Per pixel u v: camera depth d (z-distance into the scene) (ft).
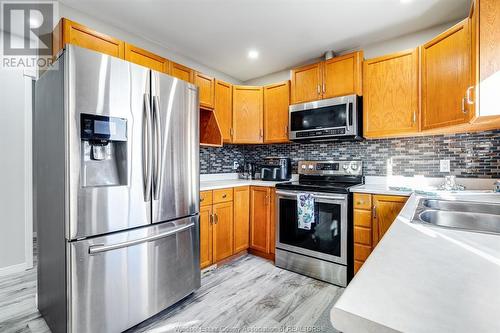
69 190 4.49
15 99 8.24
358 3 6.60
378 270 1.81
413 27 7.75
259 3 6.63
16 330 5.42
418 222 3.28
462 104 5.51
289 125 9.53
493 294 1.46
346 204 7.43
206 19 7.36
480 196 5.68
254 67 10.95
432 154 7.82
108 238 4.95
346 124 8.10
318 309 6.26
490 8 4.49
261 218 9.55
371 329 1.23
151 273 5.63
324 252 7.80
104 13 7.06
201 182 9.84
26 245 8.54
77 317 4.56
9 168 8.22
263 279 7.89
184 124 6.41
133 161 5.31
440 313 1.28
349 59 8.38
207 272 8.34
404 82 7.34
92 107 4.74
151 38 8.46
